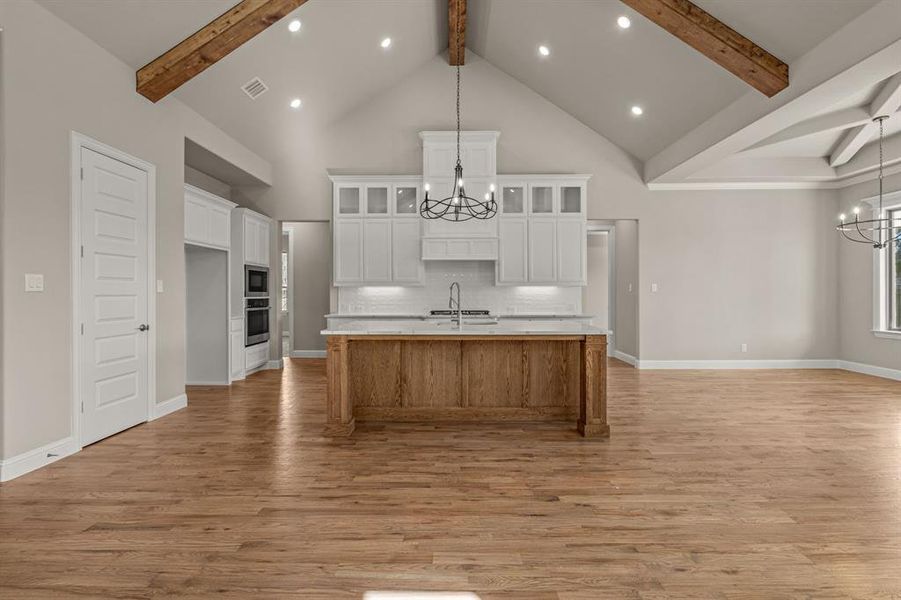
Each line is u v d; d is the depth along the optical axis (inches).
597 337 159.5
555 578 80.9
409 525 99.0
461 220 254.5
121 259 164.1
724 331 304.8
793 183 299.4
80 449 145.6
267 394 227.6
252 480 122.6
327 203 297.6
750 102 191.6
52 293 135.8
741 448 148.2
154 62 171.5
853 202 292.2
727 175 285.7
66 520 100.7
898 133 243.8
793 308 304.5
